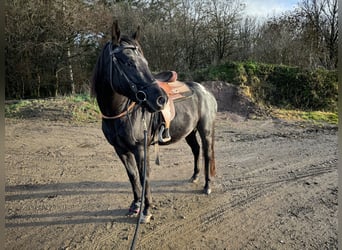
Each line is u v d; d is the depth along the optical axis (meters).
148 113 3.11
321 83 11.87
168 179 4.54
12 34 13.48
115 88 2.78
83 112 9.18
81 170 4.92
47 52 14.32
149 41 15.23
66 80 15.41
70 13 13.85
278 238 3.03
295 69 12.40
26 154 5.72
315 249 2.85
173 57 15.38
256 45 15.22
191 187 4.26
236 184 4.38
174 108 3.42
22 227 3.22
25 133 7.24
